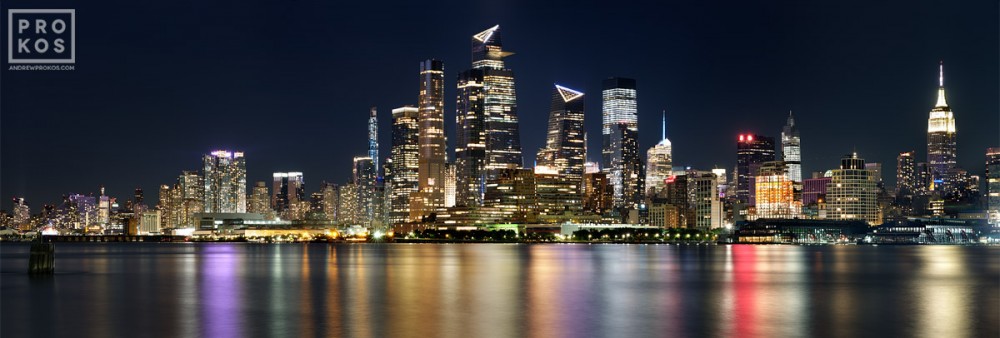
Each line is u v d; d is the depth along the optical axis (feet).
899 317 476.54
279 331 413.80
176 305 528.63
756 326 438.40
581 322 451.12
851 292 645.10
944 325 441.68
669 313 494.59
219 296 588.91
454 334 405.80
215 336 399.85
